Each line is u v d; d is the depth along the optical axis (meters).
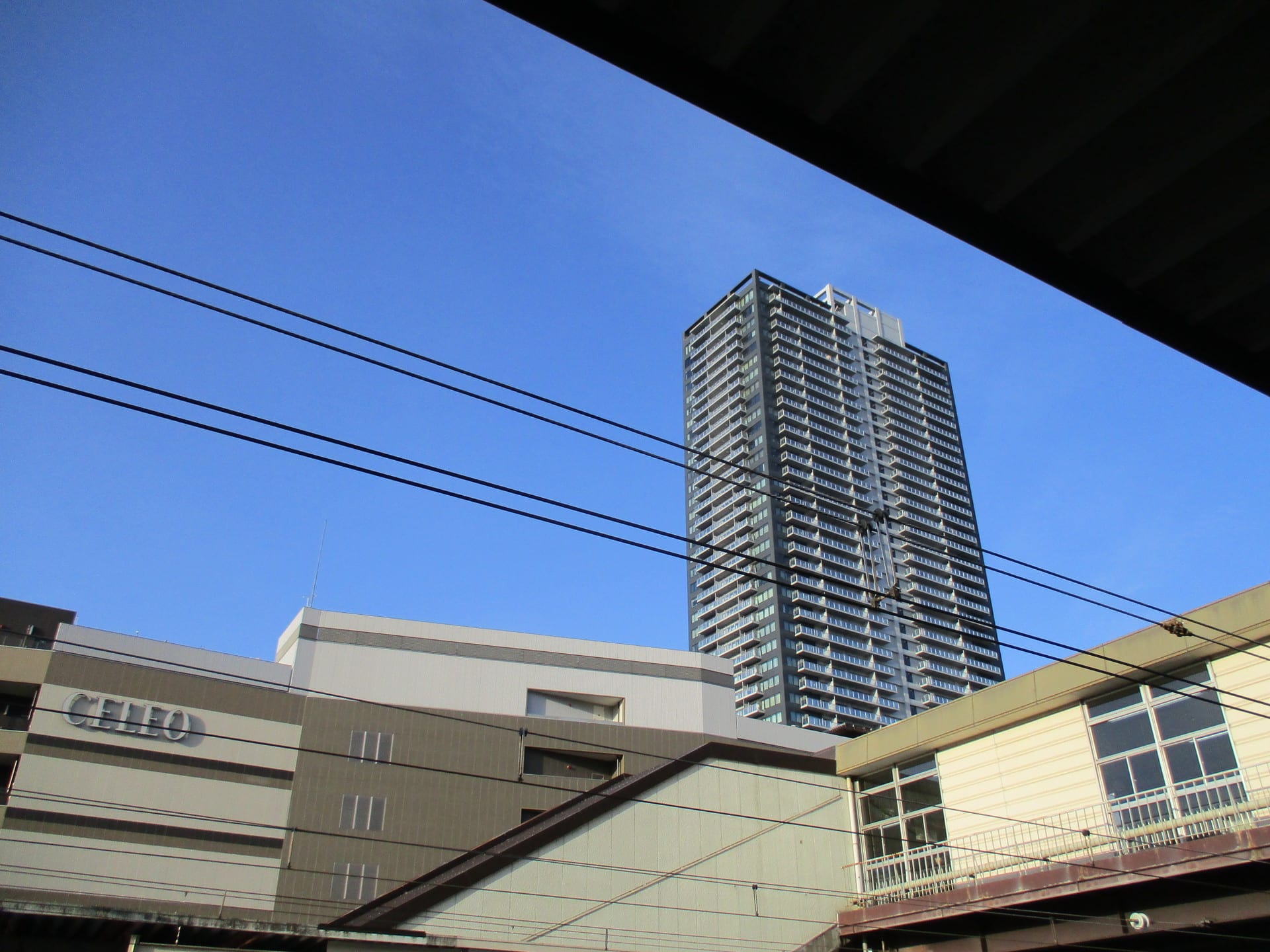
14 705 51.31
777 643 144.38
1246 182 5.47
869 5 4.85
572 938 22.70
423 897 21.97
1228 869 16.98
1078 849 20.19
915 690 152.75
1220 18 4.70
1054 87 5.14
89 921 18.31
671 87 5.28
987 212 5.86
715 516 165.88
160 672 53.19
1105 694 20.97
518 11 4.93
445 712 57.81
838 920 24.47
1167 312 6.34
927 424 185.38
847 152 5.61
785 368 172.75
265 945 19.34
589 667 62.88
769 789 26.12
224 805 51.00
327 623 58.97
